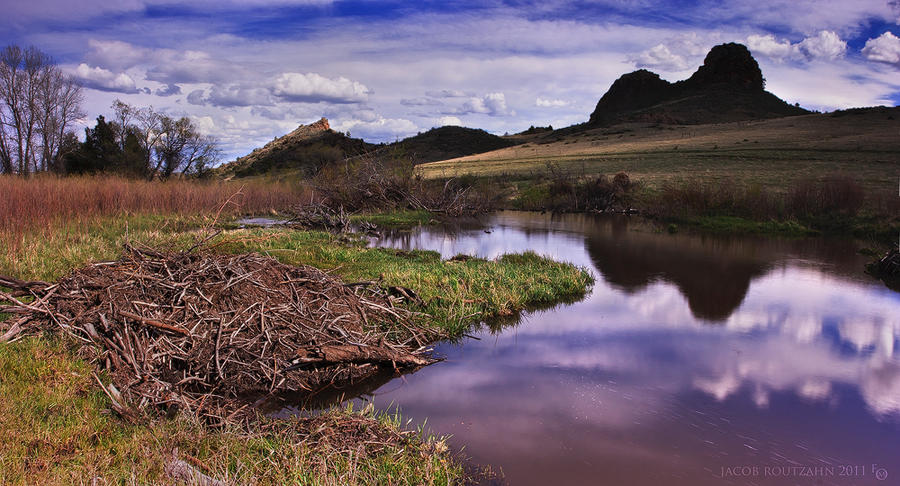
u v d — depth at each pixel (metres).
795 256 17.30
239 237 13.98
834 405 6.46
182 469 3.90
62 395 4.86
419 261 13.84
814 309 10.88
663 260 16.36
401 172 34.38
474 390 6.70
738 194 28.34
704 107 146.12
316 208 25.56
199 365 6.19
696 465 5.07
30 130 40.28
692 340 8.77
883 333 9.34
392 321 8.39
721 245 19.59
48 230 13.50
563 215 32.44
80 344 5.94
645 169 45.06
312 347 6.76
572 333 9.05
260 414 5.57
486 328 9.24
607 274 14.18
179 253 7.72
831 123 68.38
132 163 43.28
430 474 4.50
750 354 8.20
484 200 35.12
